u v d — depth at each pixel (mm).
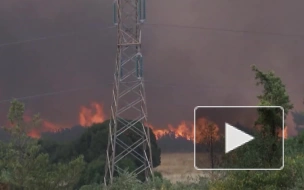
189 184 44875
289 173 27297
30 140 51531
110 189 49906
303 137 40469
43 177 48438
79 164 50469
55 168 52188
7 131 50969
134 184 49094
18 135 51062
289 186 27094
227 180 28859
